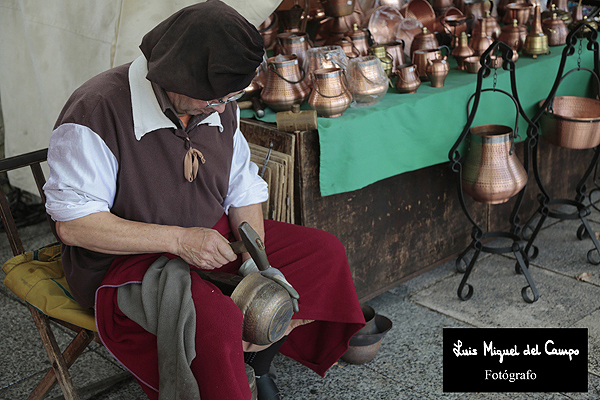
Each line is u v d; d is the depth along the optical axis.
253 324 1.47
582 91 3.12
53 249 1.92
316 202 2.29
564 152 3.25
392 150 2.38
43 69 2.87
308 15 2.96
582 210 2.79
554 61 2.90
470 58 2.86
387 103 2.39
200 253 1.52
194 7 1.42
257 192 1.87
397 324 2.46
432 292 2.71
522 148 2.97
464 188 2.56
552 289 2.65
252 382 1.68
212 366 1.37
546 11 3.45
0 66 3.16
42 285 1.76
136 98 1.53
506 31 2.99
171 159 1.59
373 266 2.56
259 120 2.40
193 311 1.41
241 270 1.72
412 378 2.13
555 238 3.12
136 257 1.59
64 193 1.50
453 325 2.43
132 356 1.52
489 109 2.68
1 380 2.22
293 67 2.38
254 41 1.40
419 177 2.60
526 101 2.82
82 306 1.68
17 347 2.43
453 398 2.02
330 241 1.81
